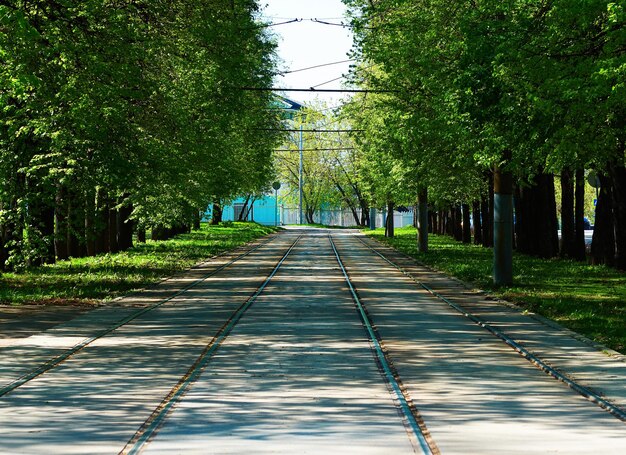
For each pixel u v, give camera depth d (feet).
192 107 160.45
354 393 50.60
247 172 295.48
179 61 144.56
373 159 239.09
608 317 92.53
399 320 89.51
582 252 189.26
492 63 94.22
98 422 42.60
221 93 171.12
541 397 49.52
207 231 373.20
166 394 50.19
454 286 134.72
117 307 101.40
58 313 94.48
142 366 60.49
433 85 135.03
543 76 89.15
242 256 225.35
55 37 105.09
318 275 158.92
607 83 79.61
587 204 370.12
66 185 142.20
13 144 136.36
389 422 42.65
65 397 49.32
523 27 96.84
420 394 50.31
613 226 169.48
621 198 155.53
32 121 127.44
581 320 89.56
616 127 94.02
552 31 89.25
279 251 252.01
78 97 113.19
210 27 146.41
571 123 88.12
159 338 75.36
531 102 91.35
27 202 138.51
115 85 117.39
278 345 71.05
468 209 304.91
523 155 106.73
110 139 140.36
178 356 65.10
